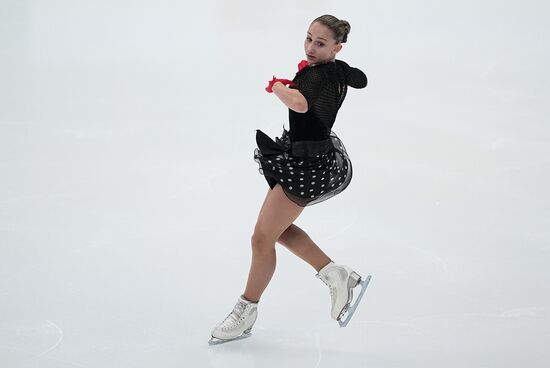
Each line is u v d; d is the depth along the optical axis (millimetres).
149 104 19656
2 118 17891
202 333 9523
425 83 22500
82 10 31250
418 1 35938
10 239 11852
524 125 18703
